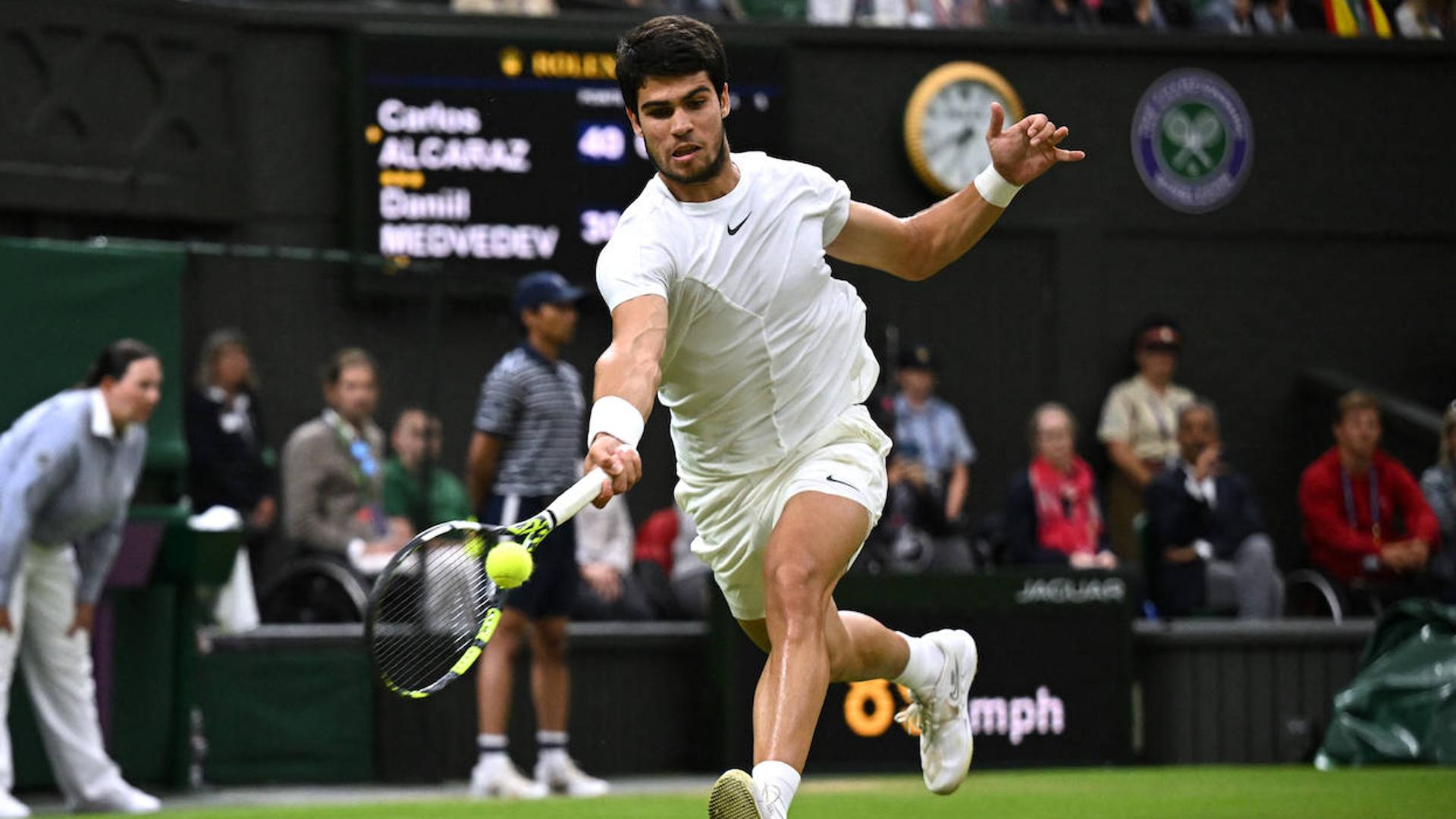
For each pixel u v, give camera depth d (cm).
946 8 3634
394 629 2517
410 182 3170
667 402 1278
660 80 1176
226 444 2642
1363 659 2684
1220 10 3712
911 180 3503
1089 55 3584
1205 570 2867
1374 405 2936
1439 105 3734
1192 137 3628
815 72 3462
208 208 3119
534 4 3447
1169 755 2711
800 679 1170
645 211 1208
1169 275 3628
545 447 2325
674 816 2022
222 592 2416
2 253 2331
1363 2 3712
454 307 3119
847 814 2027
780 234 1221
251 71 3180
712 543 1312
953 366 3528
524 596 2309
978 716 2617
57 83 2980
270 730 2486
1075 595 2661
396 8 3216
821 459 1252
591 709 2603
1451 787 2267
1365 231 3703
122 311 2411
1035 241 3578
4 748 2084
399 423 2738
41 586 2123
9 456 2047
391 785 2512
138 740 2394
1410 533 2919
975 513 3522
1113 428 3419
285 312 3012
